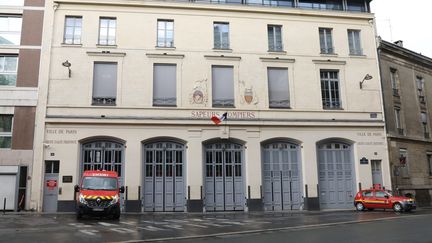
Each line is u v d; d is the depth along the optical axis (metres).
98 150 23.80
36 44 24.16
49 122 23.25
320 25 28.02
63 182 22.72
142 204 23.42
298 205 25.39
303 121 26.05
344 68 27.77
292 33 27.39
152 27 25.55
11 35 24.28
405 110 30.75
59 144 23.16
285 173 25.64
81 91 23.98
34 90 23.55
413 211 23.73
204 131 24.78
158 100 24.92
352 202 26.19
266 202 25.05
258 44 26.67
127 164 23.58
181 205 23.92
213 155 24.97
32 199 22.36
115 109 24.09
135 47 25.08
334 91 27.50
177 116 24.69
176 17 25.98
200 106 25.03
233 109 25.36
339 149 26.81
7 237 12.15
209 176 24.64
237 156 25.27
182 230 14.22
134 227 15.12
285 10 27.36
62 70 24.08
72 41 24.80
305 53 27.25
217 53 25.98
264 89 26.11
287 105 26.45
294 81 26.69
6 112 23.14
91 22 24.97
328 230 13.70
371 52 28.56
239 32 26.61
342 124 26.62
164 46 25.47
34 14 24.53
